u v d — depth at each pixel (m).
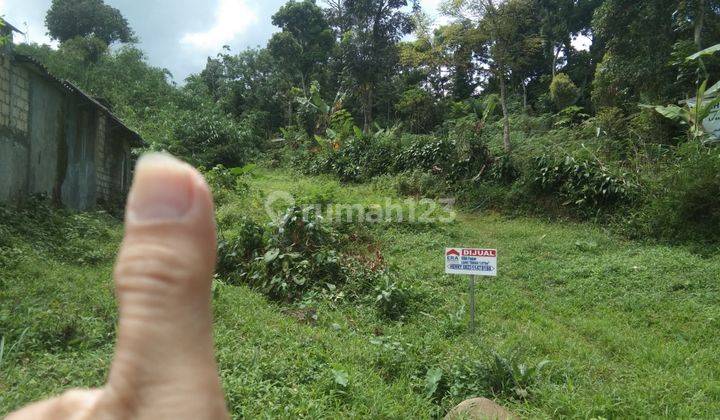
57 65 22.56
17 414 0.48
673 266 7.32
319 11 29.22
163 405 0.41
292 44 27.91
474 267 5.32
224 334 4.14
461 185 13.11
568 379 3.77
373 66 22.66
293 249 6.94
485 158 13.45
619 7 14.12
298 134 23.36
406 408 3.38
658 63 13.45
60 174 9.20
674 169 9.62
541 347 4.73
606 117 13.59
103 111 10.61
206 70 33.25
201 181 0.46
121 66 25.98
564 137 14.60
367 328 5.20
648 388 3.79
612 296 6.53
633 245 8.92
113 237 8.07
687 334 5.26
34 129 8.28
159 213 0.44
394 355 4.18
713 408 3.51
